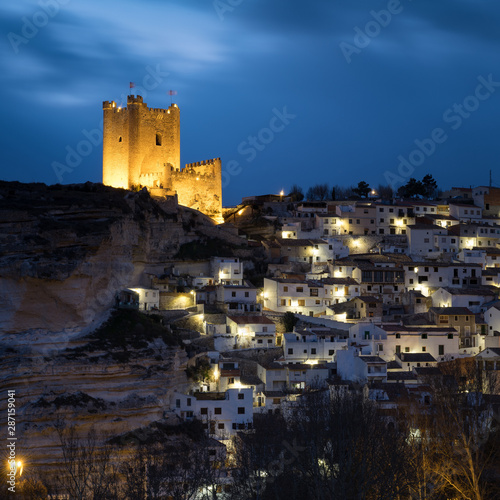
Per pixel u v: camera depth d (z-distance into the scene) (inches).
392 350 5177.2
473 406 3762.3
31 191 5167.3
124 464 3764.8
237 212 7534.5
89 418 4138.8
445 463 3425.2
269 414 4419.3
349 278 6190.9
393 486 2952.8
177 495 3127.5
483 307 5762.8
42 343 4286.4
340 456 2989.7
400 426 3878.0
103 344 4490.7
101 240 4795.8
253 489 3213.6
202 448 3833.7
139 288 5359.3
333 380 4667.8
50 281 4421.8
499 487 3449.8
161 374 4512.8
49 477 3730.3
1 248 4350.4
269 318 5595.5
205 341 5167.3
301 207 7534.5
